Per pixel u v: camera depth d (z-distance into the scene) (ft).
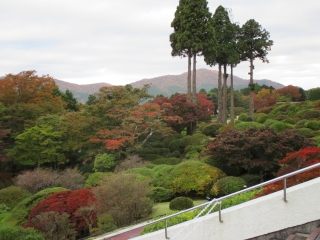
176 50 93.76
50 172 61.31
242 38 102.01
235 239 17.90
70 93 153.89
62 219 36.01
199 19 88.22
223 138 47.78
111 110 70.64
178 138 81.30
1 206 49.96
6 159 72.02
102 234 34.71
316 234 14.47
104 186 38.52
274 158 43.04
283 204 16.49
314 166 14.56
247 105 179.11
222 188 41.52
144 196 38.68
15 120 81.10
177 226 20.70
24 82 86.63
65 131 72.08
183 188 46.03
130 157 62.85
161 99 83.35
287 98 154.20
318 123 68.95
